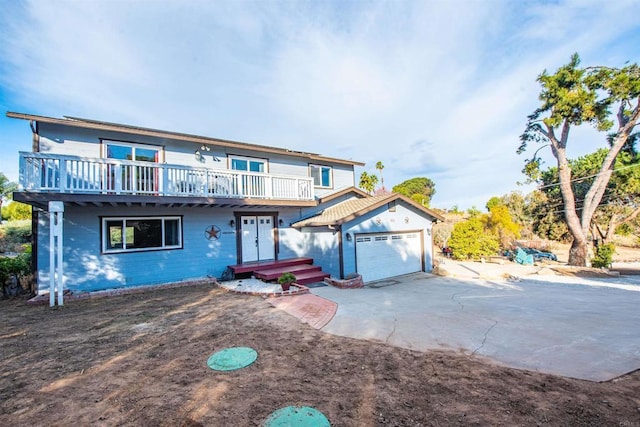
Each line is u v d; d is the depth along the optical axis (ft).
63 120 30.91
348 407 10.84
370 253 41.98
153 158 37.06
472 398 11.37
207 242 39.14
